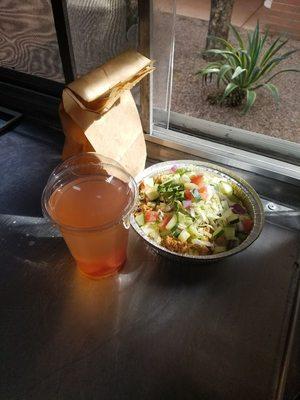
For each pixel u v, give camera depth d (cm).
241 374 28
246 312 31
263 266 34
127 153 37
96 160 33
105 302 32
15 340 29
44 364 28
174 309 31
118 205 30
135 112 37
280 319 31
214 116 60
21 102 49
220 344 29
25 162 44
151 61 34
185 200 35
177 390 27
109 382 27
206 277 34
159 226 34
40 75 46
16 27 43
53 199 31
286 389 27
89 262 31
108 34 37
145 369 28
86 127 31
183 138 43
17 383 27
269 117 60
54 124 49
